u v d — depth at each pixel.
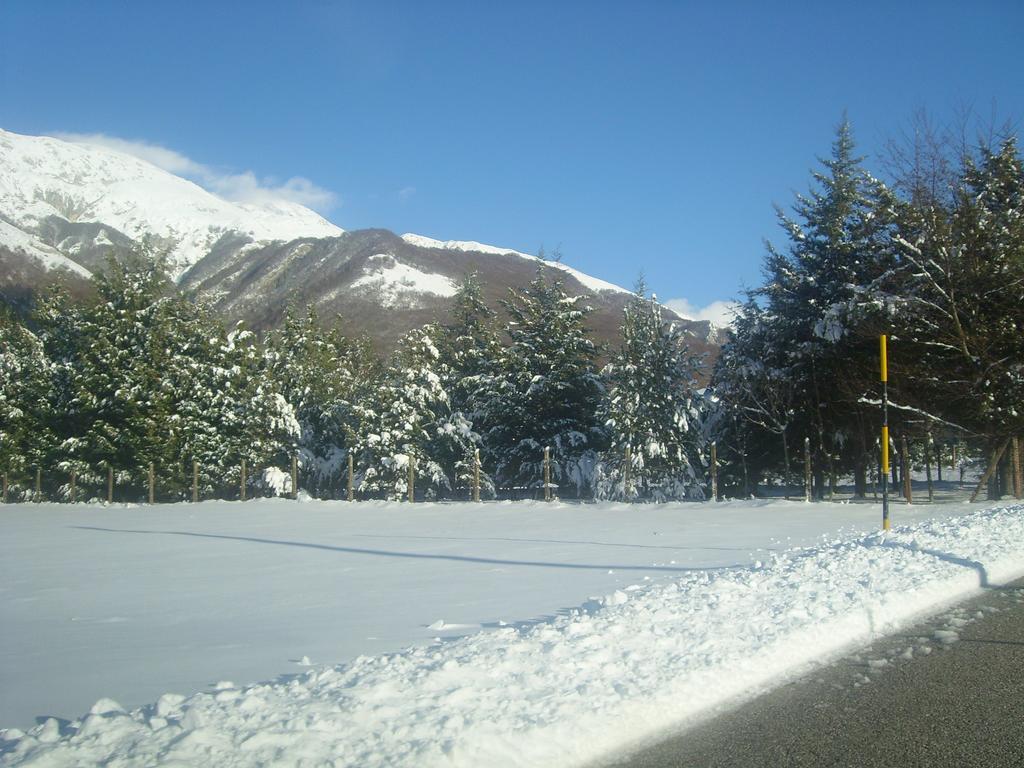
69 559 15.28
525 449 34.38
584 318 36.03
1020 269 20.67
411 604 9.23
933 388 22.14
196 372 38.72
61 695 6.02
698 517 18.34
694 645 6.30
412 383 35.28
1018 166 23.81
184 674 6.51
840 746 4.73
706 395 31.47
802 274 28.19
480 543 15.29
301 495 35.03
